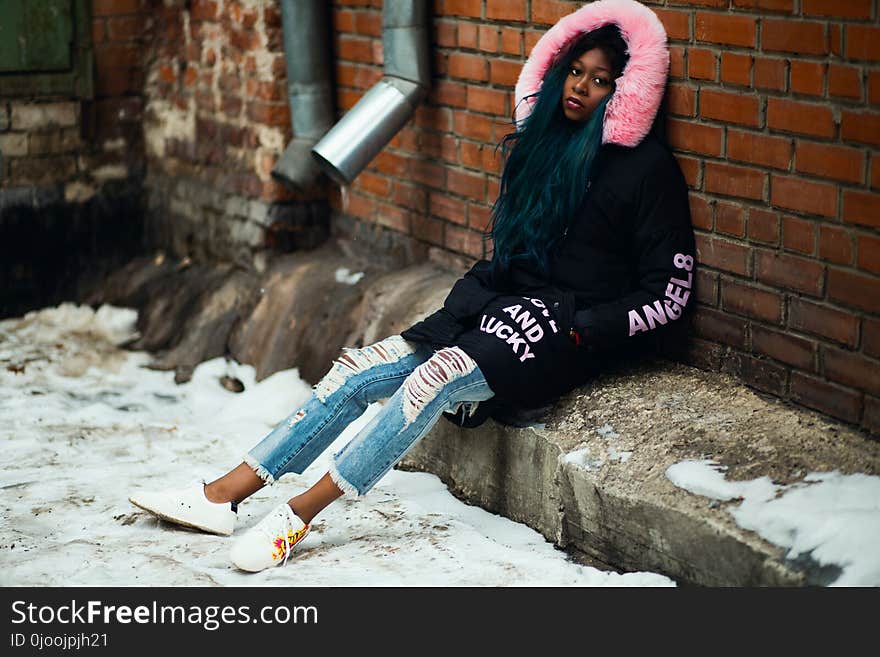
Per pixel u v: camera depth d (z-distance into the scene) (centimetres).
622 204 379
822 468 322
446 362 355
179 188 653
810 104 343
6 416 504
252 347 560
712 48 371
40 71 639
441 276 507
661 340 408
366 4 530
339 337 520
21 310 652
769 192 361
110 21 653
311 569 339
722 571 306
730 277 379
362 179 563
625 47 380
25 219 649
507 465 381
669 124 391
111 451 460
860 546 284
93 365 584
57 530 379
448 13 487
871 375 338
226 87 606
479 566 335
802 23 342
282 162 557
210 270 630
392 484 416
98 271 668
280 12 561
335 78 562
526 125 396
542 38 399
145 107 674
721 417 359
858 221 335
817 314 352
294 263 582
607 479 339
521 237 391
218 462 448
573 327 372
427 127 512
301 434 369
